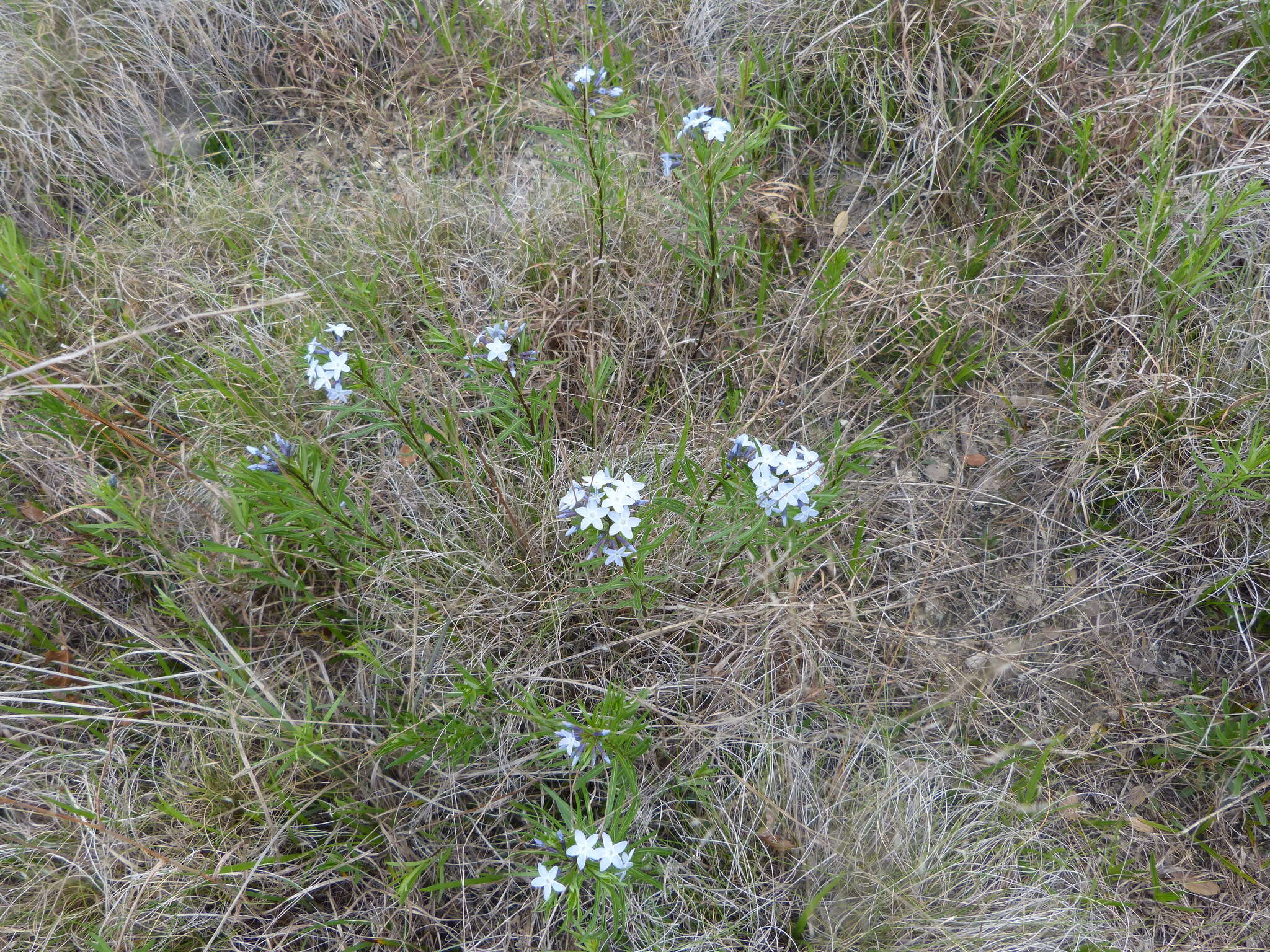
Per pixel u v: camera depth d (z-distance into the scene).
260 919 0.43
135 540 0.52
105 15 0.70
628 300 0.59
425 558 0.50
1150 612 0.52
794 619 0.47
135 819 0.44
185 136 0.72
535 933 0.43
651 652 0.49
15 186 0.66
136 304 0.60
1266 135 0.62
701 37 0.71
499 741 0.46
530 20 0.74
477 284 0.63
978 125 0.65
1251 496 0.50
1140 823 0.46
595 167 0.52
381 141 0.72
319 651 0.51
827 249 0.60
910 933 0.42
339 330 0.46
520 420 0.48
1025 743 0.48
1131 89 0.64
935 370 0.58
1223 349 0.55
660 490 0.50
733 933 0.43
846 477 0.54
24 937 0.42
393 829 0.45
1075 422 0.56
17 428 0.53
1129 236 0.59
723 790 0.46
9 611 0.50
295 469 0.42
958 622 0.52
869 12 0.65
